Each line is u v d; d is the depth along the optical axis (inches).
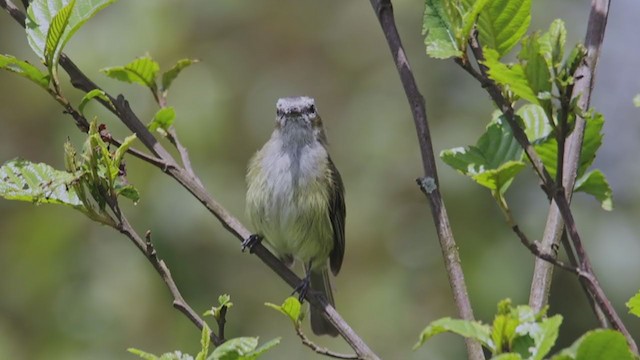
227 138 550.0
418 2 565.9
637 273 506.0
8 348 518.3
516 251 512.4
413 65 559.5
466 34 183.5
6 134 557.9
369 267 554.3
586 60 198.7
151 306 515.8
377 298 541.6
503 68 166.1
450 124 538.9
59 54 222.4
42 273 530.9
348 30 606.2
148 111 521.3
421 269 549.0
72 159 215.3
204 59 566.9
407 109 562.6
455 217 522.0
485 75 184.2
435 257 550.0
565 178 201.8
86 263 528.4
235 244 516.4
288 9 599.2
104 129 230.7
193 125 526.3
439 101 550.6
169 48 539.8
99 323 519.2
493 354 152.8
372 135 558.6
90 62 519.5
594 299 175.2
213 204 246.2
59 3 229.9
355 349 233.9
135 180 507.8
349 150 566.9
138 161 508.7
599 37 205.9
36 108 552.4
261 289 540.1
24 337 527.5
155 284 515.8
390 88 575.8
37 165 221.9
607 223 515.8
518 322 153.5
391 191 555.2
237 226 244.5
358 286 549.0
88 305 520.1
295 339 545.6
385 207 553.6
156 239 507.5
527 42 166.2
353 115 575.2
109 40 526.6
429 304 547.2
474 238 515.8
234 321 532.1
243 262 532.1
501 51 187.5
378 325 539.8
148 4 541.0
